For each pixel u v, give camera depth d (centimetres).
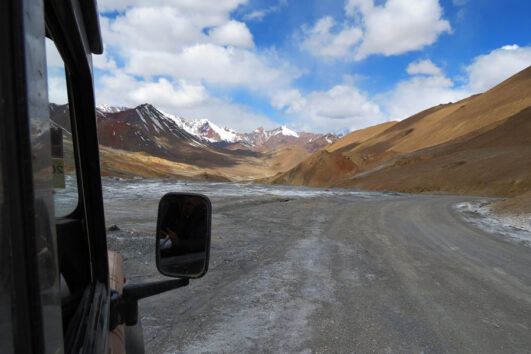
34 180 60
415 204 2266
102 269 152
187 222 153
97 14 127
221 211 1473
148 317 422
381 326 421
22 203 58
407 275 647
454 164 6988
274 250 812
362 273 650
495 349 373
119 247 717
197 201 154
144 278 560
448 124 17175
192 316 431
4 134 57
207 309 455
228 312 448
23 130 58
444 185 6047
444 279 630
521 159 6006
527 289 589
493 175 5678
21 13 59
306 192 2709
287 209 1661
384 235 1083
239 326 408
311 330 404
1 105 57
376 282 597
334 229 1162
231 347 359
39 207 61
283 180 15875
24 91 59
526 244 1038
